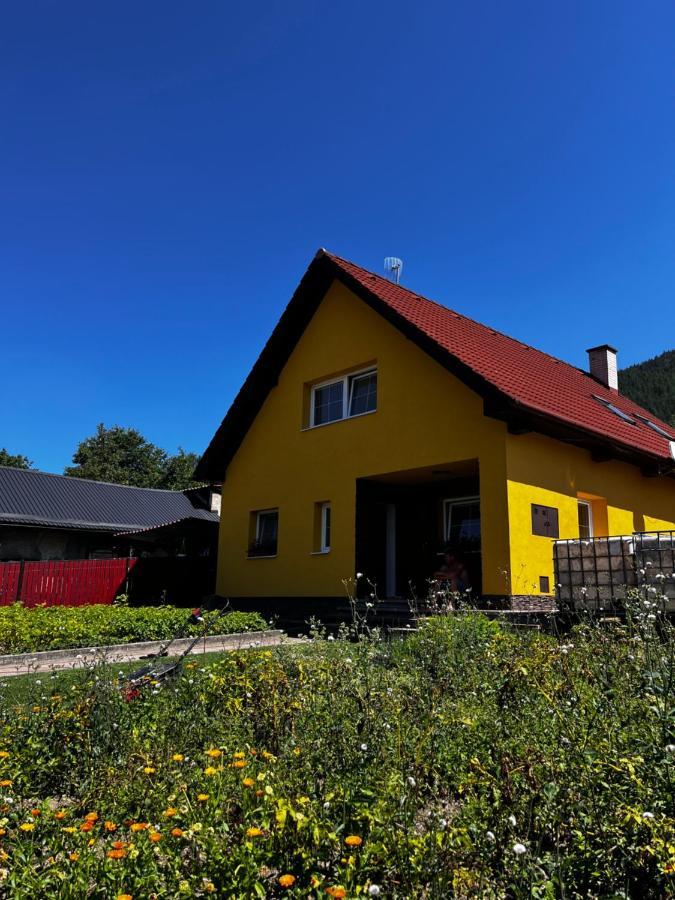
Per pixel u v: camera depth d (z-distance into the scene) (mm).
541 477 10586
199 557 16828
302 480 13453
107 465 52469
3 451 56406
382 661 5258
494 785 2650
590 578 7445
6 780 3227
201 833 2400
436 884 2082
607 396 16719
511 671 4055
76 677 5699
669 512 14328
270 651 5656
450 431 10812
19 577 16125
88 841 2502
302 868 2264
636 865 2275
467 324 14961
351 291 13258
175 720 3969
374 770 2945
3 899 2146
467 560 11969
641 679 3486
